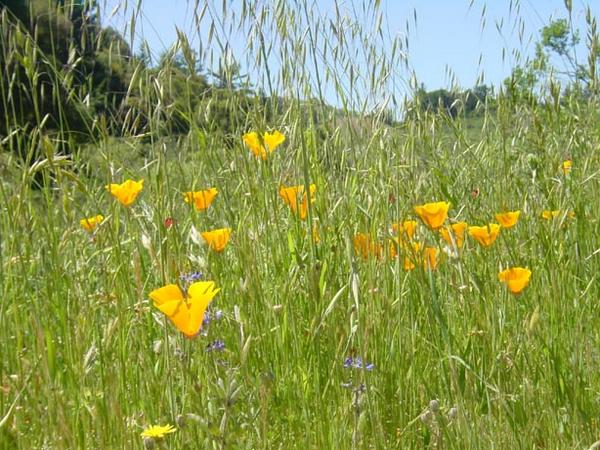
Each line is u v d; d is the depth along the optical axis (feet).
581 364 3.91
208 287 2.73
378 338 3.78
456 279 4.14
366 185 4.43
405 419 3.67
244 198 4.54
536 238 4.52
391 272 4.01
